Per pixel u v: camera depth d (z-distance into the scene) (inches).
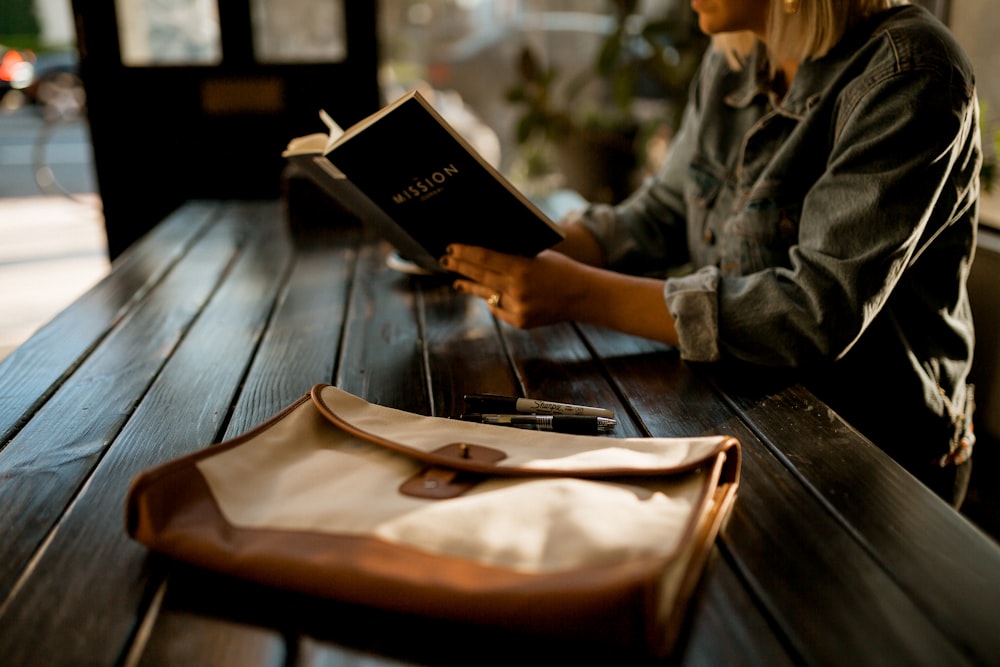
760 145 50.2
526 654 23.2
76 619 24.7
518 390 42.3
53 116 322.3
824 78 46.3
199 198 103.9
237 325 52.7
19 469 33.8
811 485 32.0
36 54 327.9
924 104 40.7
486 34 242.8
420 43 283.7
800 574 26.4
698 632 23.8
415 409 40.0
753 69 53.6
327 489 27.7
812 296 41.6
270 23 98.8
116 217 103.7
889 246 40.6
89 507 30.9
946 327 48.1
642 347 48.4
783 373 44.0
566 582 21.9
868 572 26.5
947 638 23.5
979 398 56.7
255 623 24.5
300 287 60.9
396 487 27.6
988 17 62.2
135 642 23.8
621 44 148.0
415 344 49.3
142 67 98.6
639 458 29.1
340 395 33.5
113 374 44.4
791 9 45.1
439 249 47.3
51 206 208.8
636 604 21.2
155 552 28.0
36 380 43.6
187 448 35.8
